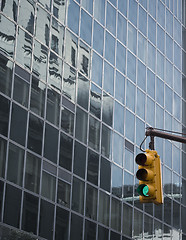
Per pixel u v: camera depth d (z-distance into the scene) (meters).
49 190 41.31
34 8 43.16
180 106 63.72
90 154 46.56
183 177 61.50
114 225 48.09
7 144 38.28
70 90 45.62
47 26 44.31
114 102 51.31
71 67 46.25
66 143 43.97
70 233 42.72
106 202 47.56
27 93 40.94
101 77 50.06
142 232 52.00
